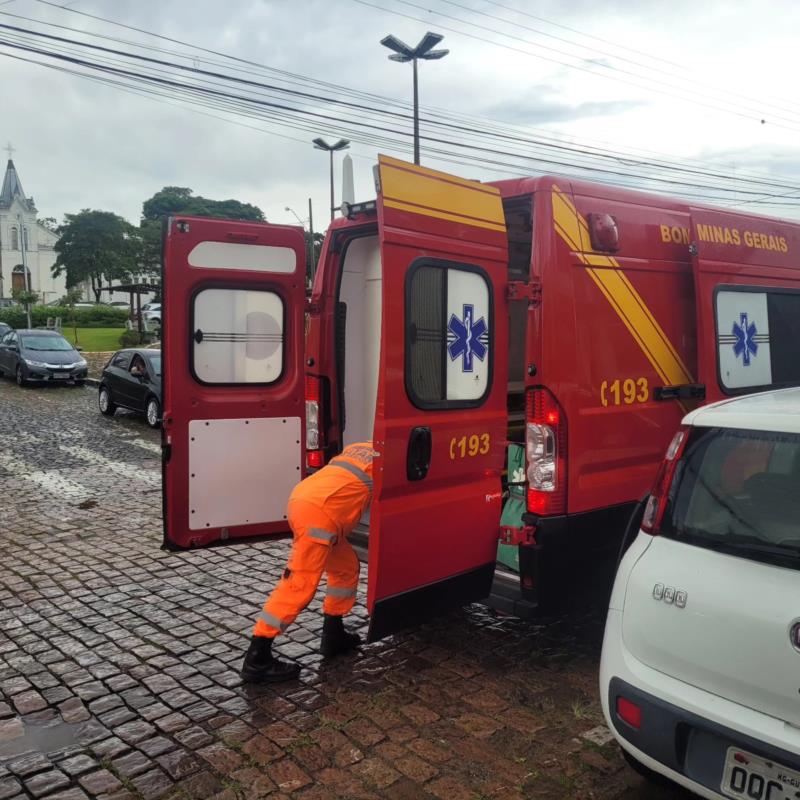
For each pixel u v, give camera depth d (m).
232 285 4.95
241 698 3.97
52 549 6.68
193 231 4.79
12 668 4.35
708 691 2.53
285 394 5.18
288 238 5.10
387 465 3.60
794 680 2.32
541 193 4.10
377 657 4.44
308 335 5.32
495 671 4.26
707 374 4.77
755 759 2.38
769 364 5.35
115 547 6.73
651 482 4.55
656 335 4.61
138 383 14.38
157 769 3.35
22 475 9.91
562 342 4.04
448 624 4.89
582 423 4.11
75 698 3.99
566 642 4.62
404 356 3.64
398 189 3.58
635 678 2.70
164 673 4.27
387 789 3.19
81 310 49.75
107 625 4.98
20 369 20.77
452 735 3.60
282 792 3.18
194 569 6.14
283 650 4.53
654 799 3.11
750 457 2.73
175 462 4.84
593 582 4.28
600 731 3.62
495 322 4.11
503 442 4.22
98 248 77.62
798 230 5.73
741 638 2.45
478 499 4.09
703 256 4.75
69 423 14.68
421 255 3.68
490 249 4.05
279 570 6.12
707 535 2.70
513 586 4.21
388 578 3.69
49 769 3.36
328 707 3.87
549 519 4.01
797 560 2.45
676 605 2.63
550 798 3.12
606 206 4.38
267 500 5.17
